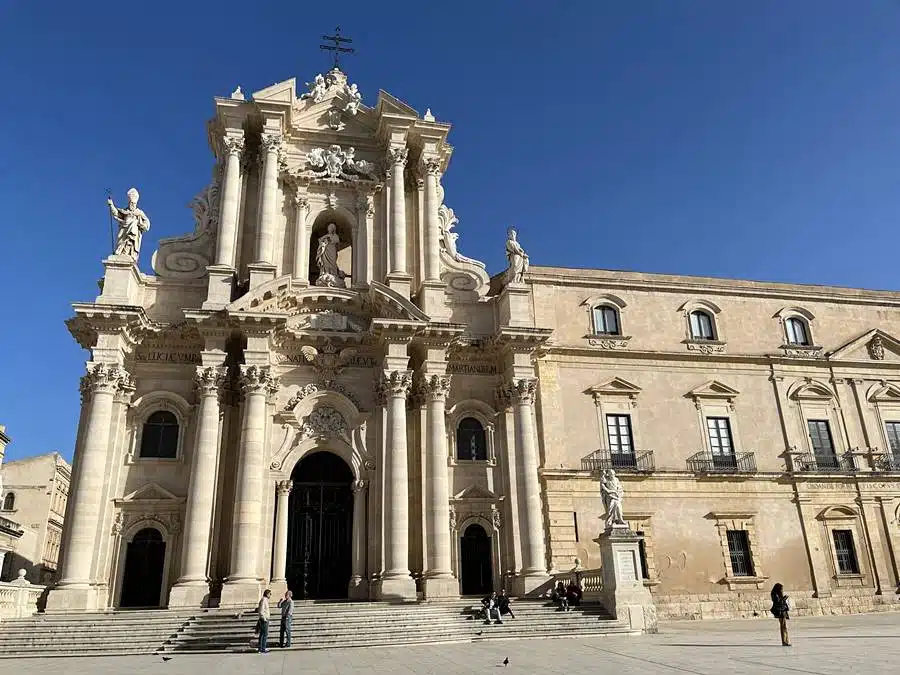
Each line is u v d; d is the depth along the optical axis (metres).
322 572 29.25
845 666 15.05
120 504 27.39
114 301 28.42
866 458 36.62
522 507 29.75
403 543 27.78
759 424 35.78
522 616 24.83
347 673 15.83
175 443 28.75
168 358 29.55
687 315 36.75
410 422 31.06
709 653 18.11
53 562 54.06
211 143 34.72
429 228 33.78
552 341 34.38
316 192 34.03
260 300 28.98
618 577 25.23
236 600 25.38
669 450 34.09
